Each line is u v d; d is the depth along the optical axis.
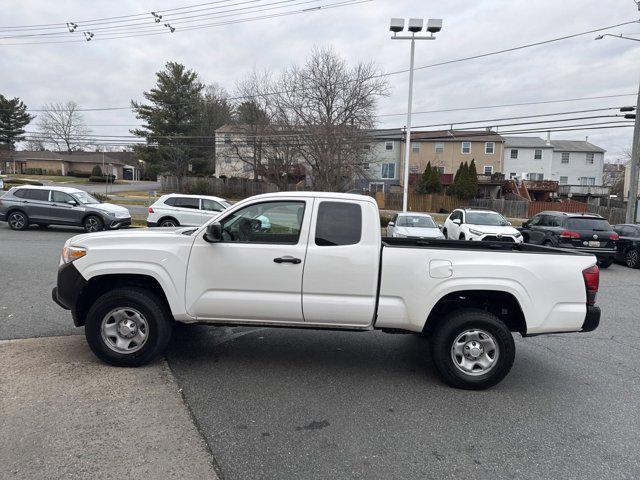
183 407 3.67
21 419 3.36
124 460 2.90
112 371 4.31
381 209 47.03
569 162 57.28
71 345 4.97
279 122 36.00
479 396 4.15
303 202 4.40
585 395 4.24
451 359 4.27
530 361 5.20
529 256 4.29
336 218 4.34
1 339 5.12
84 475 2.73
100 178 62.12
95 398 3.74
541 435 3.45
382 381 4.42
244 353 5.06
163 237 4.44
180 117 50.69
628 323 7.12
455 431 3.48
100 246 4.42
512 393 4.25
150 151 50.84
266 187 50.88
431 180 46.38
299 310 4.31
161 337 4.41
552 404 4.02
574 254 4.43
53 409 3.52
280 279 4.29
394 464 3.00
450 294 4.36
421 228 15.50
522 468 3.01
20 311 6.26
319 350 5.26
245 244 4.34
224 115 55.38
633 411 3.92
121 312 4.39
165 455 2.98
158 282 4.36
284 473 2.85
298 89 34.97
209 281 4.33
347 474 2.87
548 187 50.75
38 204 16.50
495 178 50.69
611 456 3.18
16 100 70.00
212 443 3.16
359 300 4.28
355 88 33.84
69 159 76.44
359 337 5.83
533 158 55.88
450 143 53.62
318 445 3.20
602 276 12.26
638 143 20.45
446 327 4.25
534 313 4.25
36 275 8.77
